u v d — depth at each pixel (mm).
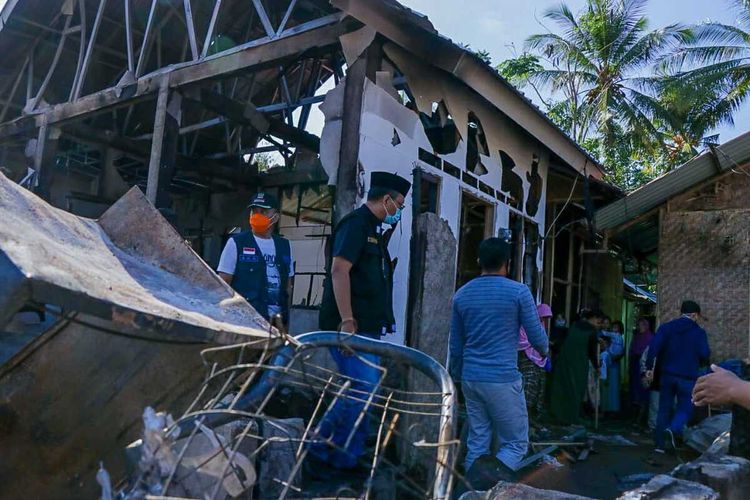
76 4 9586
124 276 2066
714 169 8648
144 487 1455
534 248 9086
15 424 2182
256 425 2465
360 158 5469
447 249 6668
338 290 3686
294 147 10852
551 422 8016
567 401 7980
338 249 3764
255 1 6656
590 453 6414
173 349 2266
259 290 4441
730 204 8781
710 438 6535
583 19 23000
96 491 2199
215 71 6766
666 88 21094
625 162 23547
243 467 1969
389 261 4105
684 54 21328
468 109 7281
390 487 2938
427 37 5590
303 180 10711
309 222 10648
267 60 6312
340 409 3137
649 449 6895
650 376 7070
